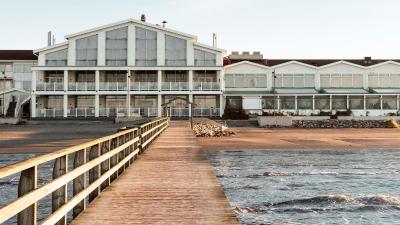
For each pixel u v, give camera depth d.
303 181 17.88
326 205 13.48
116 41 61.09
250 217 12.04
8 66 70.88
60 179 5.88
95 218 7.59
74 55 60.75
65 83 59.03
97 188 9.34
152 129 24.83
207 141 36.84
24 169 4.60
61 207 6.08
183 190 10.39
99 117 58.25
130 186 10.82
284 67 65.44
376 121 57.38
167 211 8.26
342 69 65.94
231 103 62.97
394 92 62.94
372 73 66.19
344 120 57.81
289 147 32.09
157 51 60.94
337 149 30.97
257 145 33.47
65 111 58.56
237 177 18.80
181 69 59.91
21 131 44.59
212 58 61.59
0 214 3.91
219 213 8.14
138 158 17.16
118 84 59.47
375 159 25.50
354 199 14.14
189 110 60.19
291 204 13.65
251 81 64.94
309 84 65.75
